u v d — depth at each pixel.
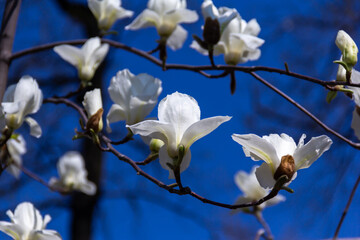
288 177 1.64
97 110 1.76
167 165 1.64
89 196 4.20
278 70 1.86
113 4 2.05
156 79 1.81
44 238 1.80
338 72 1.84
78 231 4.15
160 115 1.63
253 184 2.17
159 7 1.99
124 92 1.80
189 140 1.63
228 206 1.65
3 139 1.80
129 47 2.02
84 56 1.96
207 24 1.90
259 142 1.63
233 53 2.00
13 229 1.79
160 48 2.00
